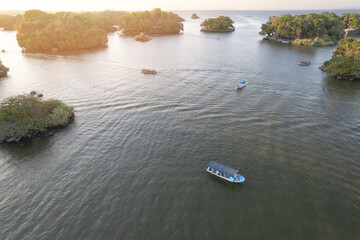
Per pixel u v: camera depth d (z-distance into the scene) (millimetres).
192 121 74500
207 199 45844
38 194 47094
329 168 53594
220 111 81125
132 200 45594
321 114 78312
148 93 97062
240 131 68625
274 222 40969
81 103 87562
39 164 55906
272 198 45938
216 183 49875
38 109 70688
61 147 62156
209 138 65250
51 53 168750
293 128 69875
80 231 39500
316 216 42031
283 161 55906
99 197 46344
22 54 164500
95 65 138250
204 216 42219
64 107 75688
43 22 182000
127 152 59812
